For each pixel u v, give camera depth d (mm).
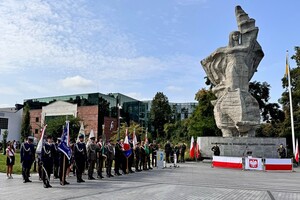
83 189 13461
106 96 84062
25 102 95250
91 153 17859
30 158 16250
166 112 102125
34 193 12242
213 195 12289
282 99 52531
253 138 33531
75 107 83875
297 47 52406
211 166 30125
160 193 12477
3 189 13398
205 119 55969
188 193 12641
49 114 88438
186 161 36844
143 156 24734
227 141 34344
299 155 37625
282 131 50750
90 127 80125
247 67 36438
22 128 86125
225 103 36000
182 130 74375
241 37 36906
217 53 37719
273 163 26688
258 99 59875
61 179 15188
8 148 18266
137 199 10984
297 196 12500
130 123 86750
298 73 50062
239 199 11484
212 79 38938
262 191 13805
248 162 27188
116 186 14531
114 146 21047
